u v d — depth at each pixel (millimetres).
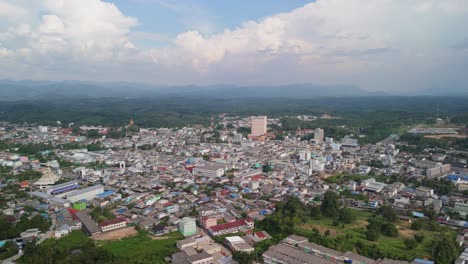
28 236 198125
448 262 170000
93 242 188000
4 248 182250
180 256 174625
